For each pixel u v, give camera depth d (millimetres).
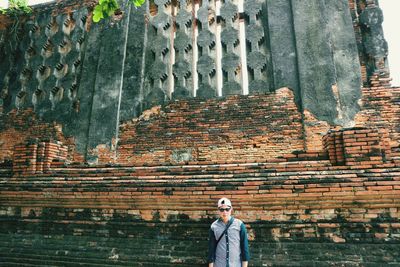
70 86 8508
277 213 4828
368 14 7312
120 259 5156
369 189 4469
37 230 5773
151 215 5309
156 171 5543
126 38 8398
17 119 8688
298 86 7102
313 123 6746
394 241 4395
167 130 7504
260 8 7898
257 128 7066
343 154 4844
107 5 5453
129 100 7887
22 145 6371
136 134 7629
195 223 5070
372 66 7082
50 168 6207
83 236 5520
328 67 6992
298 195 4668
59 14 9273
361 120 6617
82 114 8117
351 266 4367
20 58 9266
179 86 7797
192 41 8203
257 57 7559
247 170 5129
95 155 7637
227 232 3965
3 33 9594
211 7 8227
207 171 5305
